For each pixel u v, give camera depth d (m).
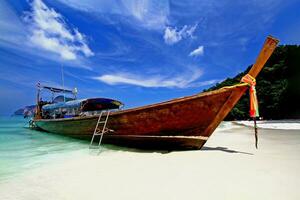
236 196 3.52
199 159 6.29
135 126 8.55
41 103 20.27
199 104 7.31
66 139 13.58
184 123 7.71
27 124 36.06
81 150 9.13
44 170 5.78
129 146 9.36
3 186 4.46
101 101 13.48
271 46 6.68
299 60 39.22
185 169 5.25
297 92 37.59
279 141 10.16
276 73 41.84
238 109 43.69
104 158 7.13
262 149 7.85
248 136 13.12
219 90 7.02
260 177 4.43
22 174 5.40
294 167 5.17
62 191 4.09
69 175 5.18
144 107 8.02
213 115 7.36
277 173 4.68
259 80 43.41
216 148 8.34
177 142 8.09
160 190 3.94
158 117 7.94
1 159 7.51
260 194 3.56
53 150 9.40
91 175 5.10
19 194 3.99
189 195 3.65
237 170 5.00
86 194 3.90
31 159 7.47
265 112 40.16
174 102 7.47
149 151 8.30
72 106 13.91
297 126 21.56
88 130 10.72
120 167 5.75
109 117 9.33
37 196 3.88
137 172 5.19
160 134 8.20
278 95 38.44
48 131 16.75
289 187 3.83
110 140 9.84
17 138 14.54
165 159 6.50
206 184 4.14
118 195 3.79
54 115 16.28
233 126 25.56
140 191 3.94
